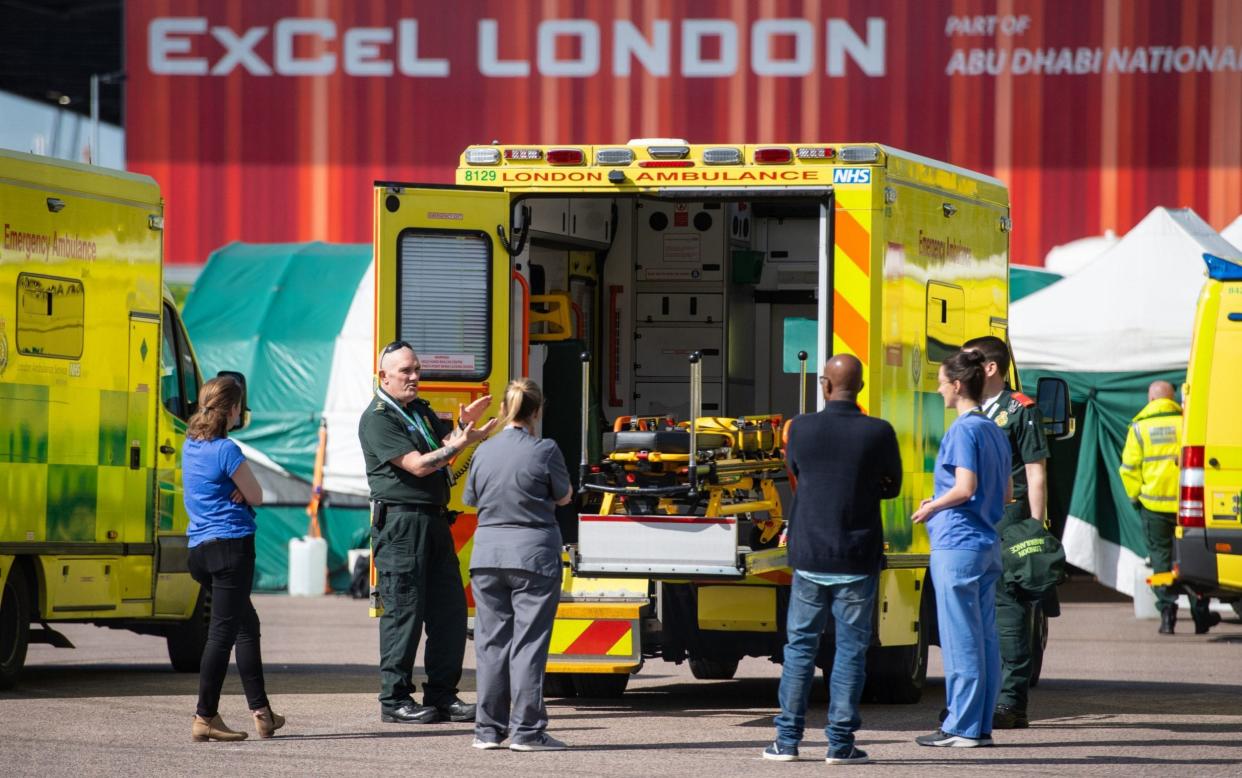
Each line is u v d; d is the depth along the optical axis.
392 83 105.44
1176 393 65.62
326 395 74.06
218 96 105.88
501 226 34.97
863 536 27.59
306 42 105.81
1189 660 47.31
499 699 29.28
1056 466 68.69
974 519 29.67
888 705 36.41
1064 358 66.44
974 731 29.73
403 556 32.06
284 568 74.38
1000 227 40.09
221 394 29.95
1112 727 32.50
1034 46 101.56
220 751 28.81
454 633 32.69
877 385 33.56
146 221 40.69
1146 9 100.56
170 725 32.03
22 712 33.91
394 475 32.09
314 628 56.69
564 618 33.25
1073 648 51.19
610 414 42.69
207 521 29.75
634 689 39.53
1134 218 100.88
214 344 75.88
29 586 37.97
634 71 104.31
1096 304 66.50
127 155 106.00
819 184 33.84
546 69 104.94
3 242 36.28
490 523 29.12
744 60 103.81
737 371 43.31
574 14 104.69
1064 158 101.31
